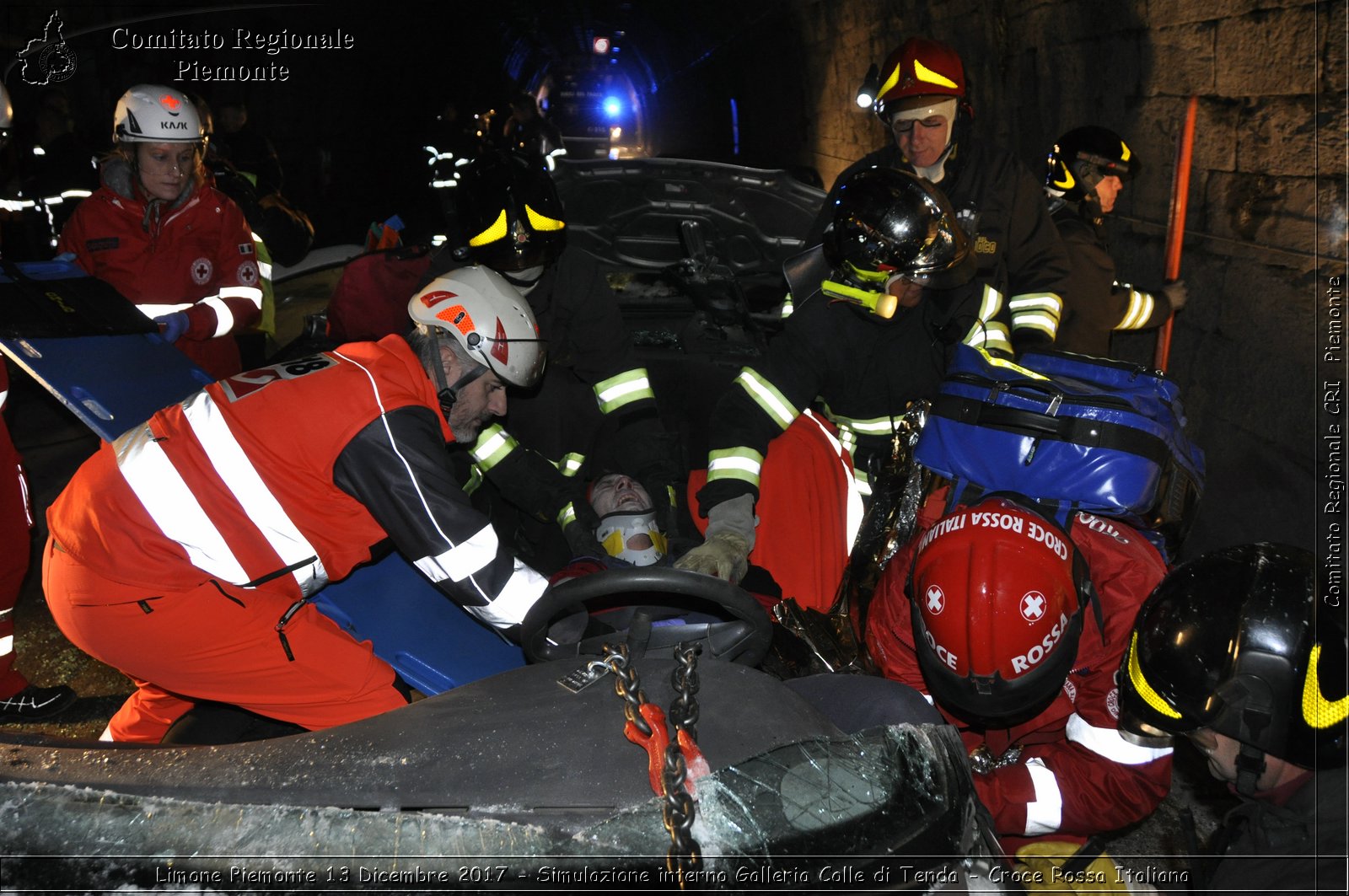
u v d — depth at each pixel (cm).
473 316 213
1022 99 641
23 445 520
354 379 198
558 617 202
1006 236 319
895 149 327
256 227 518
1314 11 348
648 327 416
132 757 161
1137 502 184
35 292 293
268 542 203
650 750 149
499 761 153
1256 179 385
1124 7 487
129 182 357
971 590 169
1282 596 142
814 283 269
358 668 216
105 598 202
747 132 1892
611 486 262
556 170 561
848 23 1161
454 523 195
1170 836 239
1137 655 152
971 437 197
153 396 270
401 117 1928
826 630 246
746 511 248
